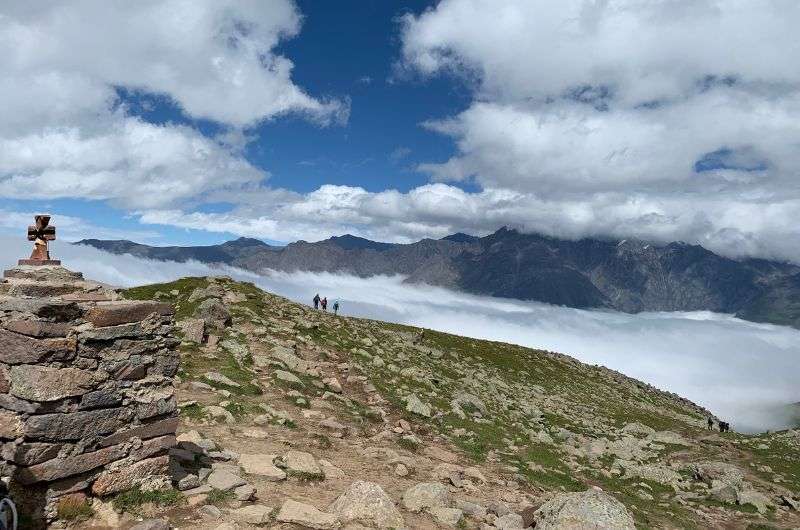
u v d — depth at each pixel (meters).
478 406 41.03
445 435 30.83
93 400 12.12
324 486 17.05
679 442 53.47
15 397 11.30
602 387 92.50
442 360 66.31
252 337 41.59
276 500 14.97
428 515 16.02
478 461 26.75
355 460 21.06
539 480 25.91
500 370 77.81
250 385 28.56
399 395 37.56
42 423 11.21
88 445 12.03
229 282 63.19
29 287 12.46
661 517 26.16
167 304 14.23
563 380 87.44
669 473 35.59
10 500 10.18
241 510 13.54
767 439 62.78
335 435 24.25
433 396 40.88
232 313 47.38
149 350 13.60
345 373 39.50
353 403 31.98
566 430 44.94
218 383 27.31
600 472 32.50
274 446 20.22
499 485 22.56
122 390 12.80
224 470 15.93
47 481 11.30
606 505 14.88
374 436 26.06
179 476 14.47
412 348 66.38
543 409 54.62
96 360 12.36
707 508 29.89
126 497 12.58
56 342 11.53
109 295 13.92
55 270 13.35
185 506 13.26
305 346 44.41
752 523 27.94
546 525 14.99
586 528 14.22
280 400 27.95
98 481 12.20
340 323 63.91
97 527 11.67
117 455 12.59
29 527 11.00
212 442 18.31
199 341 35.16
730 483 34.09
